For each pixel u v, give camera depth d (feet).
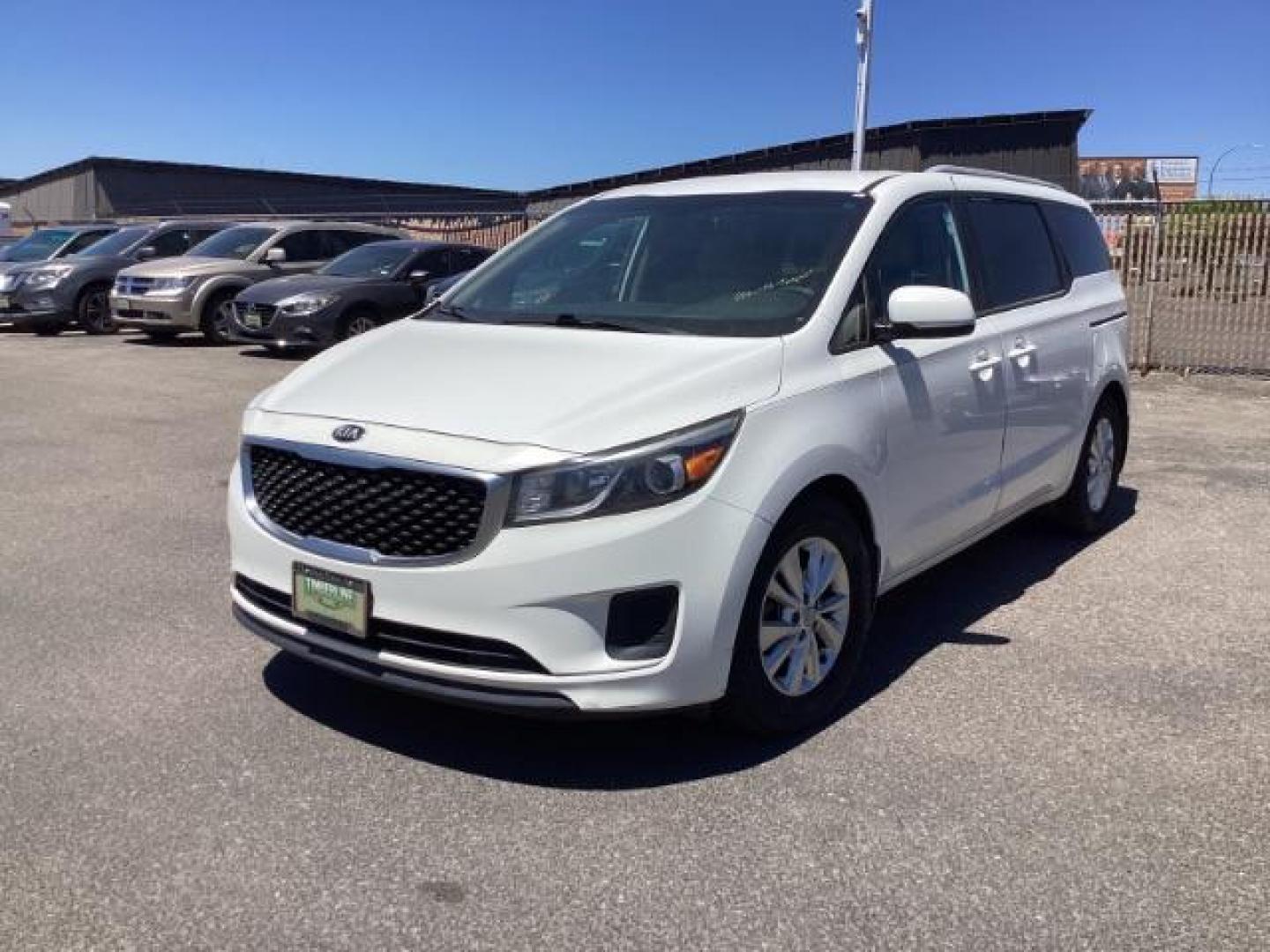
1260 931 9.30
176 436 29.91
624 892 9.80
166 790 11.39
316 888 9.82
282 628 12.36
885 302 14.29
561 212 17.81
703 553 11.17
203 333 53.93
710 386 11.80
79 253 63.00
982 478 16.20
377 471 11.34
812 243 14.42
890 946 9.11
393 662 11.39
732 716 12.07
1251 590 17.97
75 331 60.95
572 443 10.91
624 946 9.10
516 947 9.07
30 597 17.08
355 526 11.57
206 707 13.29
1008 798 11.38
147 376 41.83
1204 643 15.65
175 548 19.69
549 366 12.46
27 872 9.99
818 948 9.09
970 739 12.69
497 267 16.81
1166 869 10.16
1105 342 20.31
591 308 14.76
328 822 10.85
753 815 11.05
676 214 15.90
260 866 10.12
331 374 13.39
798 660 12.60
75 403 35.32
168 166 122.52
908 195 15.55
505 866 10.16
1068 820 10.97
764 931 9.29
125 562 18.86
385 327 15.56
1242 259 42.32
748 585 11.57
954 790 11.54
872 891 9.82
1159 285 43.57
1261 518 22.39
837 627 13.14
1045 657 15.14
